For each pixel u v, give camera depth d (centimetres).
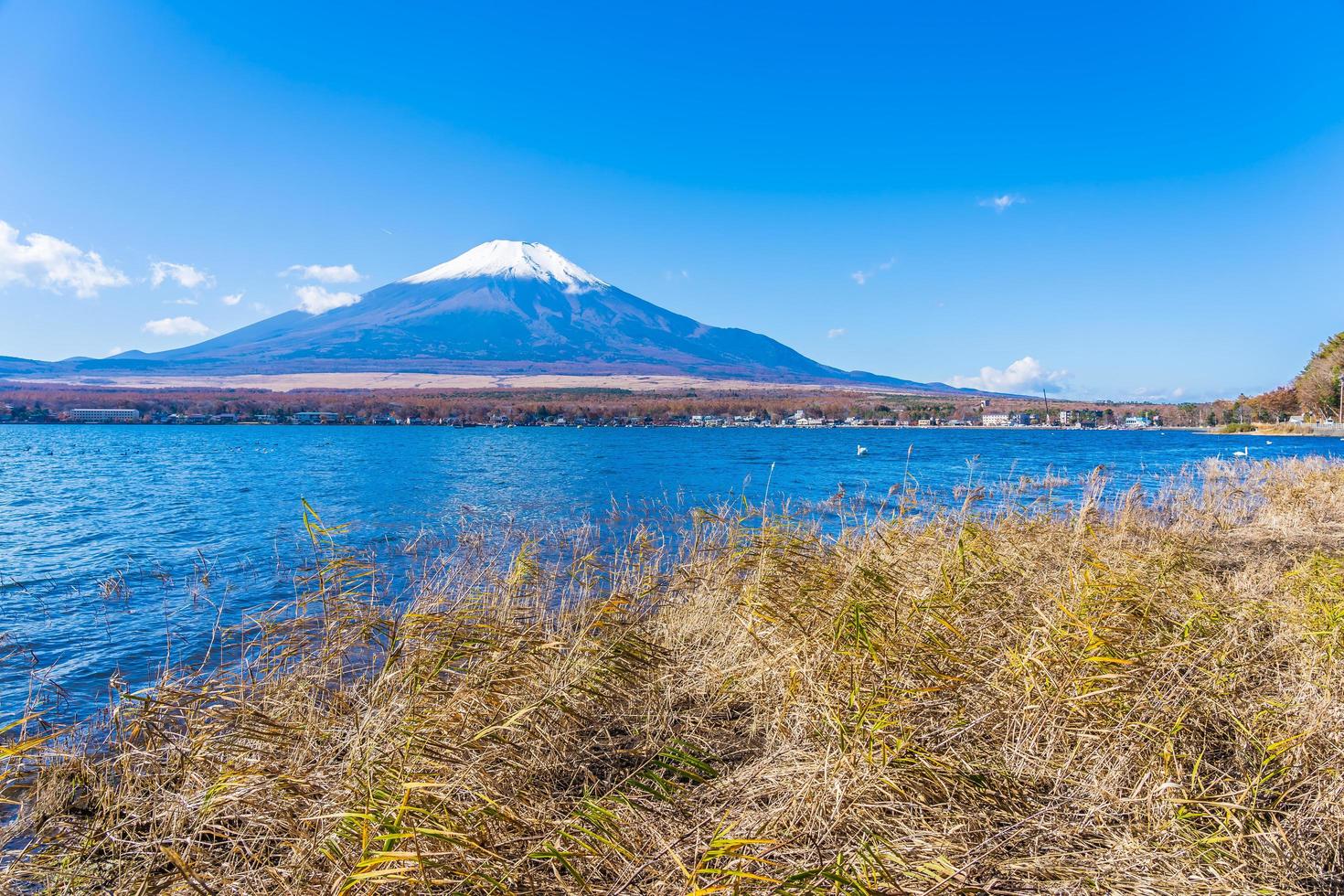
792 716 475
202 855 369
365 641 591
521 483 3431
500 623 614
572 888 326
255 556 1612
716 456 5703
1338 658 511
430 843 339
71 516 2381
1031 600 650
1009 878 331
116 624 1055
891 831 354
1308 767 404
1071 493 1931
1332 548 1170
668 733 489
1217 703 460
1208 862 334
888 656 514
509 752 435
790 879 292
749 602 638
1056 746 438
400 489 3167
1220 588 718
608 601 672
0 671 857
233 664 777
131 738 496
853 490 2761
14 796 468
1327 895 324
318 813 368
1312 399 9075
